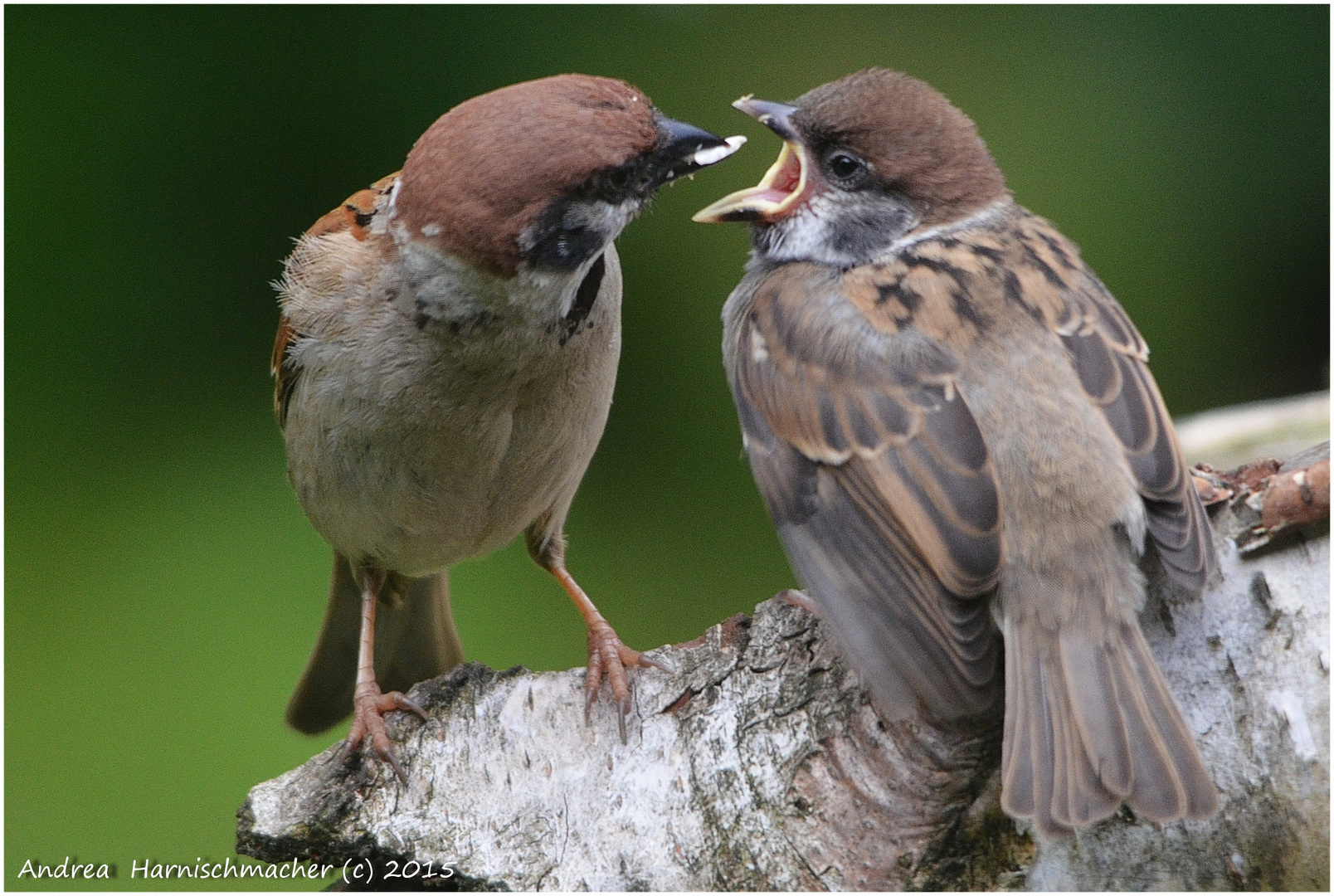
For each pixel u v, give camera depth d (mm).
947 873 6359
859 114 7684
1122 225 12789
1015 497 6359
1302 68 12781
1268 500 6242
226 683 11258
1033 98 12961
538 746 6914
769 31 13266
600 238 7184
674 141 7176
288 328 7934
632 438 12500
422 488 7871
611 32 13125
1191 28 12969
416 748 6992
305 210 12656
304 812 6891
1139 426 6527
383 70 12828
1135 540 6301
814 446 6855
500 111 7066
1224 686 6273
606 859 6602
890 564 6453
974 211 7715
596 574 12133
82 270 12250
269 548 11805
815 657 6777
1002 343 6762
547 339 7387
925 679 6148
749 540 12328
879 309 6996
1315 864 6125
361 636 8719
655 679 6988
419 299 7273
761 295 7633
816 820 6488
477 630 11719
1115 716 5945
